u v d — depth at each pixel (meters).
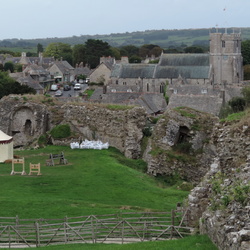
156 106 128.75
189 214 36.53
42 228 36.50
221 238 27.66
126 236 35.56
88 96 166.00
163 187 54.53
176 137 58.88
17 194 46.12
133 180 52.94
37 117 71.25
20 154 64.12
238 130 37.28
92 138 68.25
